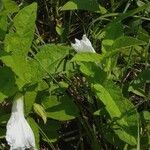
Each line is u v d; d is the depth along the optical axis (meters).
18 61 0.21
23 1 0.31
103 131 0.23
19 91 0.22
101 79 0.22
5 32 0.23
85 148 0.26
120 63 0.29
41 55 0.22
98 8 0.28
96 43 0.29
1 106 0.25
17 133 0.21
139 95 0.26
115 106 0.21
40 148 0.26
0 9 0.24
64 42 0.30
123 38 0.21
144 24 0.32
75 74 0.27
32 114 0.24
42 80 0.23
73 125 0.27
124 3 0.32
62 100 0.23
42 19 0.32
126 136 0.22
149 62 0.29
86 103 0.27
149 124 0.23
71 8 0.28
